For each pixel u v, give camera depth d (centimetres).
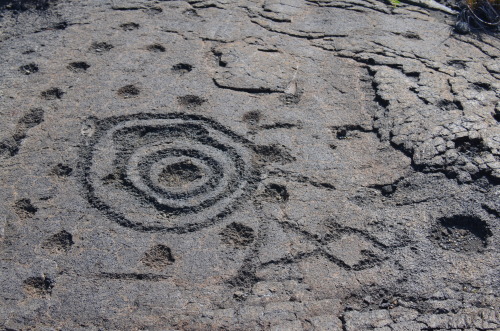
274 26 575
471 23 593
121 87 489
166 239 367
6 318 322
